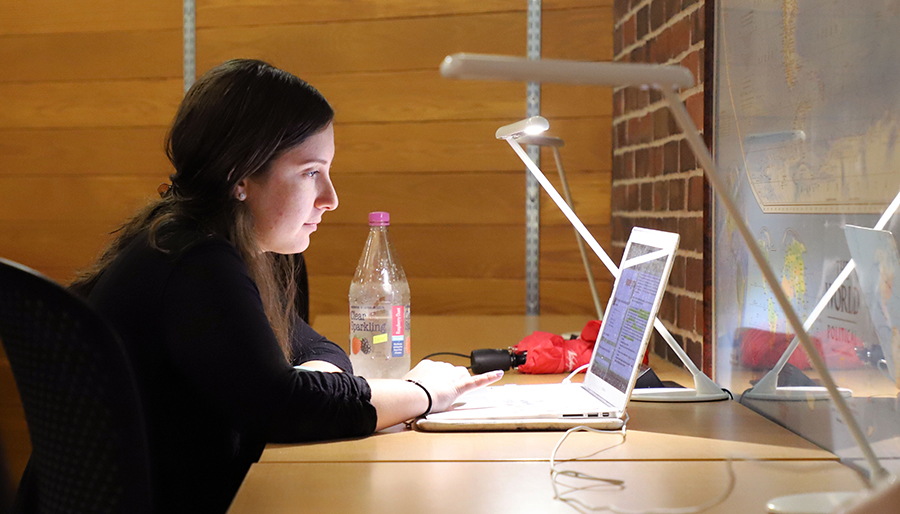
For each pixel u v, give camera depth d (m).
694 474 0.91
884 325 0.88
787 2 1.13
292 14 2.70
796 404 1.11
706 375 1.47
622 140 2.37
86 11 2.79
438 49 2.63
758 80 1.24
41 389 0.86
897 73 0.85
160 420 1.02
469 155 2.64
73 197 2.84
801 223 1.09
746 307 1.30
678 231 1.70
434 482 0.88
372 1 2.66
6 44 2.84
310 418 1.02
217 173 1.10
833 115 1.00
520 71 0.69
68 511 0.87
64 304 0.80
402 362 1.42
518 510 0.79
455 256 2.67
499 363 1.52
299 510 0.79
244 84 1.10
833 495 0.78
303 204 1.18
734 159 1.35
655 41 1.92
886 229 0.87
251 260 1.15
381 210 2.70
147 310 1.00
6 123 2.86
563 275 2.61
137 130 2.79
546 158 2.60
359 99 2.68
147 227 1.11
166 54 2.76
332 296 2.73
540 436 1.08
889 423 0.87
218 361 0.98
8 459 1.06
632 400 1.31
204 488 1.06
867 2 0.92
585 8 2.54
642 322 1.14
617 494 0.84
